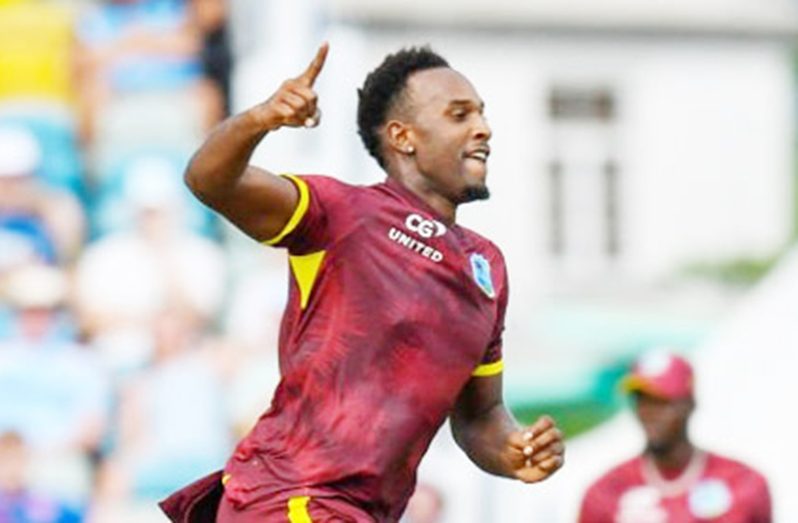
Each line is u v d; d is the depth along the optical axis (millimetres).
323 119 59562
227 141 20328
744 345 58250
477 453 22703
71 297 59031
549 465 22172
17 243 59188
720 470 34938
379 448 21234
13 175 59562
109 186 59906
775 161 84250
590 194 83688
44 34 60125
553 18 82500
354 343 21297
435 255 21531
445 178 21781
